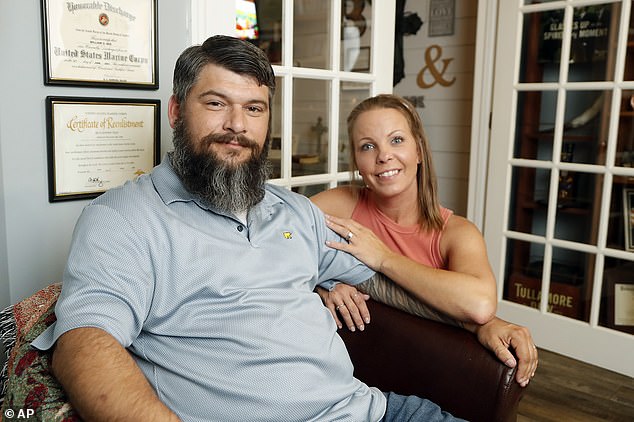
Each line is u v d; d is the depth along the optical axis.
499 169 2.91
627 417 2.21
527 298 2.92
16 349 1.12
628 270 2.58
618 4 2.48
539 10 2.70
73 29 1.47
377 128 1.55
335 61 2.24
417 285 1.40
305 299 1.31
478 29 2.91
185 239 1.17
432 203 1.61
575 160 2.68
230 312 1.17
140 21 1.61
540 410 2.26
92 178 1.57
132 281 1.08
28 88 1.43
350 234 1.52
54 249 1.53
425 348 1.38
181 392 1.12
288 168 2.12
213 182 1.20
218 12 1.79
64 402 0.97
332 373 1.26
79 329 0.97
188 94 1.23
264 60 1.26
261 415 1.13
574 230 2.72
